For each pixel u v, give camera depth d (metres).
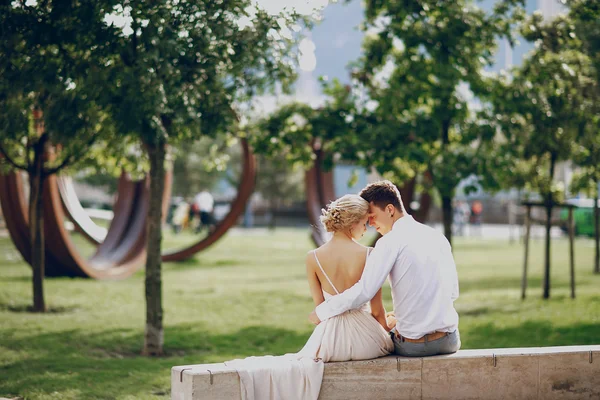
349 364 4.85
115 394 6.48
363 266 5.02
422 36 10.58
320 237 20.59
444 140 11.38
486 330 9.77
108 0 6.92
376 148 10.16
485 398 5.09
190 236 32.16
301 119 11.30
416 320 4.99
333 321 4.94
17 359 7.82
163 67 7.15
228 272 17.61
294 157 11.12
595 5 9.40
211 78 7.82
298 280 15.94
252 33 7.54
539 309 11.46
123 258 17.02
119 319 10.60
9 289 13.08
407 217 5.14
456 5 10.57
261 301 12.77
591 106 11.03
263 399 4.65
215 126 8.10
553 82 10.95
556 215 35.28
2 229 25.86
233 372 4.56
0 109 7.89
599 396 5.30
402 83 10.97
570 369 5.25
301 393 4.71
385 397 4.91
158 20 7.06
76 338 9.08
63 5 7.12
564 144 12.18
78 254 14.84
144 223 17.64
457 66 10.84
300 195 40.56
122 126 7.67
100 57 7.59
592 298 12.56
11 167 11.22
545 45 11.01
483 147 11.19
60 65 7.70
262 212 50.12
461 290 14.23
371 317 5.04
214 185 38.97
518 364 5.14
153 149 8.45
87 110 7.98
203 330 9.95
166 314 11.28
